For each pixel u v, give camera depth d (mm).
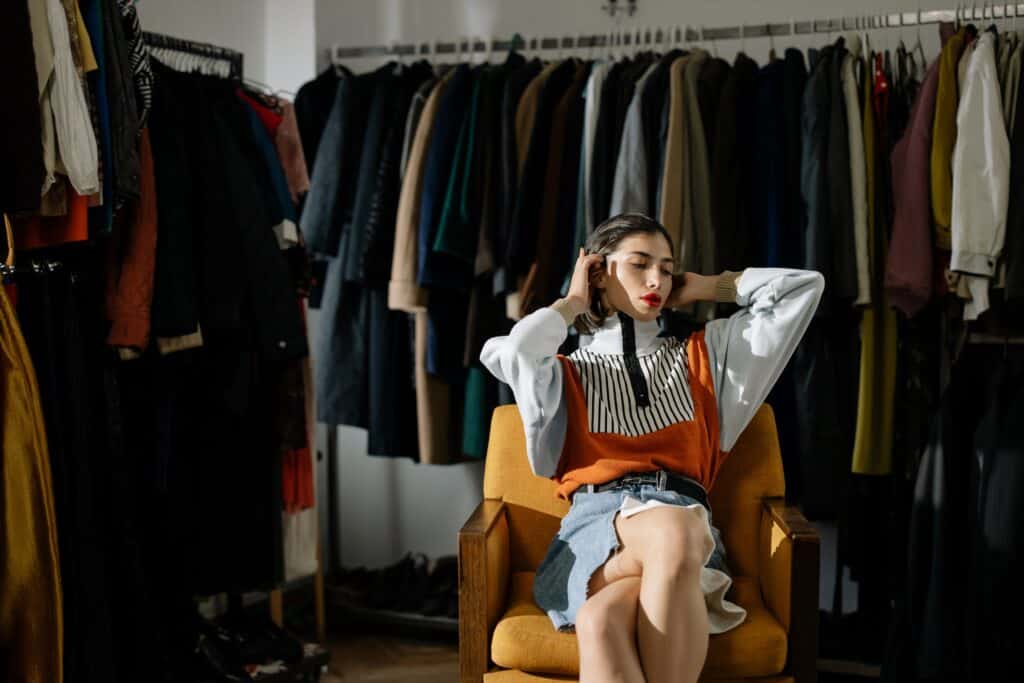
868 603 2527
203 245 2268
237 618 2551
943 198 2295
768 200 2410
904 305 2322
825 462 2410
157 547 2340
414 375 2818
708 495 1895
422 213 2611
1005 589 2121
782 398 2496
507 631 1612
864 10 2781
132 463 2283
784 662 1585
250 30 3084
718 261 2395
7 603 1833
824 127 2373
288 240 2475
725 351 1842
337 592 2973
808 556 1588
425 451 2758
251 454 2459
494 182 2611
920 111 2336
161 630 2309
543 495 1932
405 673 2652
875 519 2521
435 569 2980
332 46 3174
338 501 3240
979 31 2580
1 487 1824
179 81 2334
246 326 2369
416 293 2639
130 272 2121
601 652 1420
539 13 3076
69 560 1990
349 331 2846
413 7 3191
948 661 2205
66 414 2027
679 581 1447
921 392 2461
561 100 2564
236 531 2438
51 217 1955
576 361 1846
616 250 1799
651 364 1824
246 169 2363
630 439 1757
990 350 2369
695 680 1455
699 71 2492
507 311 2643
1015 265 2199
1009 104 2279
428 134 2658
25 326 2016
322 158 2760
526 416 1747
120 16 2018
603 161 2490
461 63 2738
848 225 2350
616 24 3002
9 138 1737
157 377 2281
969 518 2240
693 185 2412
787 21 2846
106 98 1960
